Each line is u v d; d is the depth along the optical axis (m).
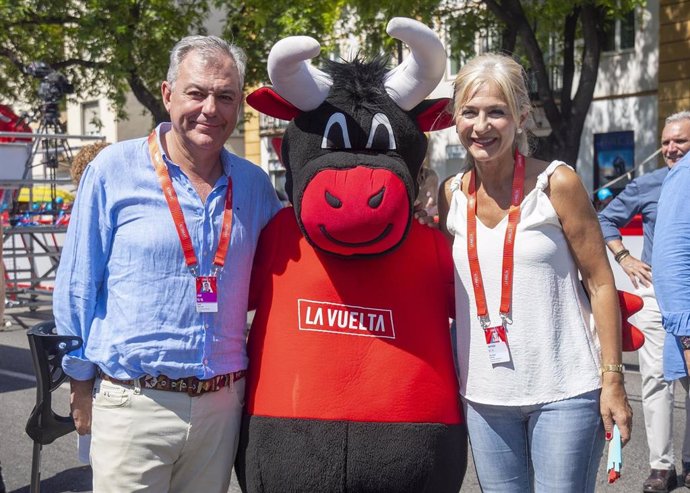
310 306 2.93
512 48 13.65
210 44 2.94
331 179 2.81
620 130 18.70
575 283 2.91
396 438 2.84
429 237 3.10
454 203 3.04
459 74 2.93
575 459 2.82
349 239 2.81
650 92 18.06
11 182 11.37
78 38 15.36
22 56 17.52
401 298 2.96
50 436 3.09
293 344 2.91
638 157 18.34
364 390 2.86
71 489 5.26
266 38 14.58
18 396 7.68
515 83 2.85
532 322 2.83
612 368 2.83
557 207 2.84
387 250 2.89
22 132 12.16
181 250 2.88
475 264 2.90
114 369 2.87
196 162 2.98
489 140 2.85
